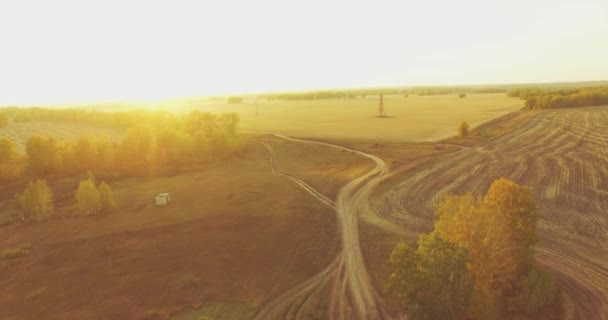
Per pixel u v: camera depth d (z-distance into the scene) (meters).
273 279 42.97
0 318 36.59
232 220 58.06
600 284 39.91
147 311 37.50
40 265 46.47
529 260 40.00
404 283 31.67
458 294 30.50
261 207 63.72
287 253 48.34
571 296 38.00
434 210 62.22
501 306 35.97
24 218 62.84
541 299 36.12
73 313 37.16
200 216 60.19
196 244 50.56
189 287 41.28
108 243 51.56
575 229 52.41
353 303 38.38
